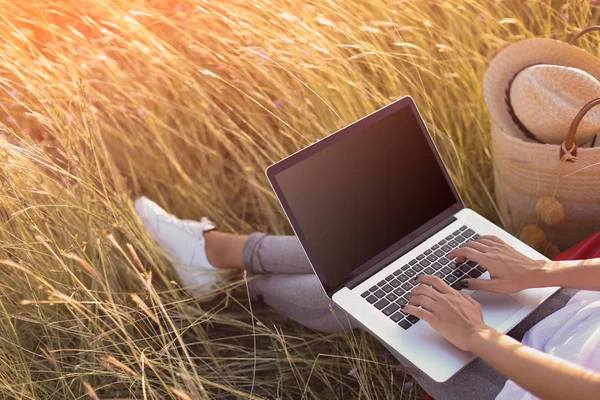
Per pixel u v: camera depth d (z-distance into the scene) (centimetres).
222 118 230
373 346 182
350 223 157
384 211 162
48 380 163
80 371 169
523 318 140
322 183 155
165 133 245
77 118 207
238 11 238
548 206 179
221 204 239
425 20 231
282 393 178
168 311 188
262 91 233
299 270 179
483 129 224
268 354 190
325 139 157
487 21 235
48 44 227
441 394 138
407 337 139
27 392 155
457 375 135
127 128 244
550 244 190
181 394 129
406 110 169
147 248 198
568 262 138
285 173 152
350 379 177
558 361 114
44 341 179
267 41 226
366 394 161
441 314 130
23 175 180
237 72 236
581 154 167
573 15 237
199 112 235
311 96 229
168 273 203
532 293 145
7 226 179
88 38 251
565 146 169
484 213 221
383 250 159
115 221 182
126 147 243
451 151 223
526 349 118
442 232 166
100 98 228
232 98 246
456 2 242
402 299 148
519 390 125
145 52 225
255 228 235
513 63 185
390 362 178
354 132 161
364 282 154
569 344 130
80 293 174
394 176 165
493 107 186
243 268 190
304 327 195
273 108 240
